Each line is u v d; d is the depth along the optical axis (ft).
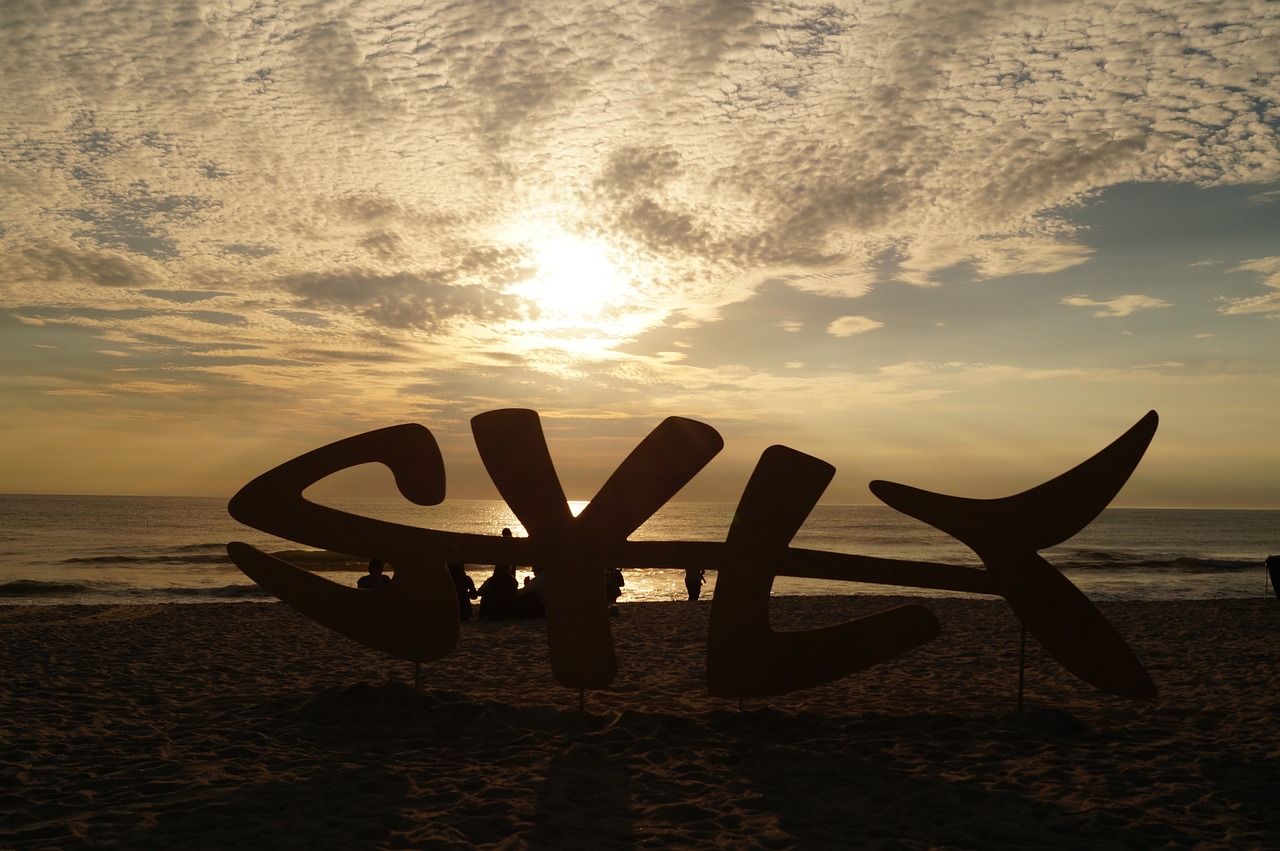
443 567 20.90
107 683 24.52
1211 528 343.67
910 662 29.89
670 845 12.78
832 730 19.75
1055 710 20.39
